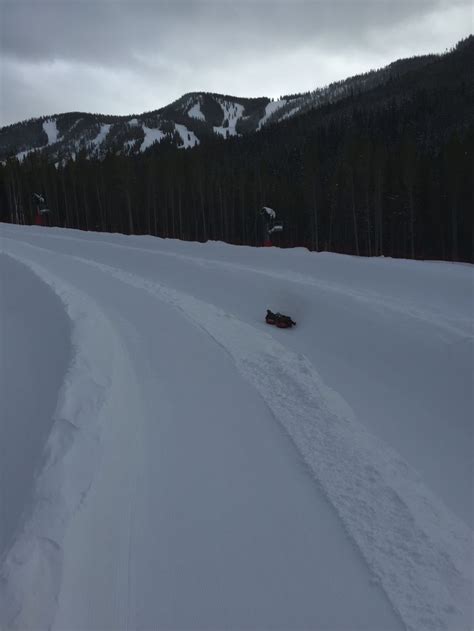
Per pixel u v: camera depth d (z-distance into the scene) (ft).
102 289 47.75
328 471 17.66
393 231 141.38
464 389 25.59
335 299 42.45
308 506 15.48
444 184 128.06
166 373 25.72
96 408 18.81
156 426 19.84
